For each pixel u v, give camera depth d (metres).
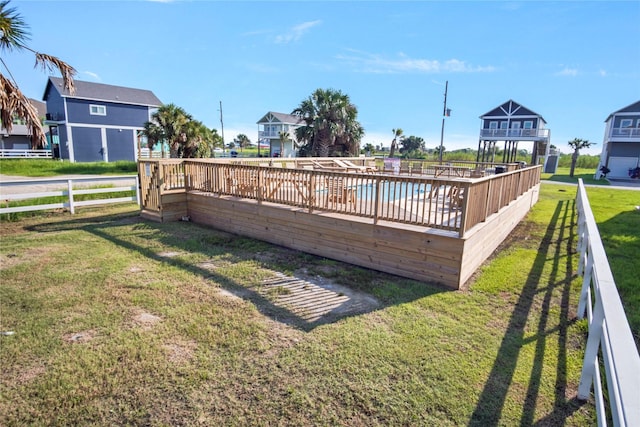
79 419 2.32
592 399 2.54
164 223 8.13
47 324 3.49
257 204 6.77
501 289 4.55
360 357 3.03
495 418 2.38
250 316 3.73
